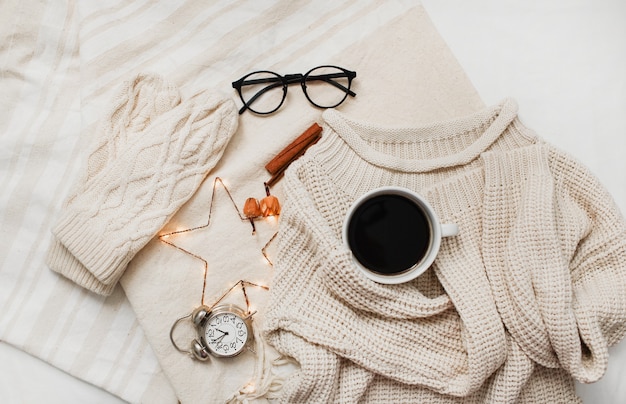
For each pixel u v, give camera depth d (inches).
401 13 31.4
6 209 30.1
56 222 27.5
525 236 25.9
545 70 31.6
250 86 31.0
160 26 30.7
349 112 31.1
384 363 26.3
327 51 31.4
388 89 31.3
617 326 26.8
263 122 30.7
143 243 27.3
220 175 29.5
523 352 26.3
